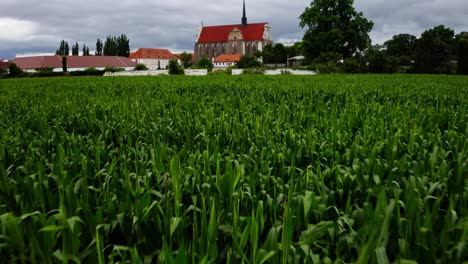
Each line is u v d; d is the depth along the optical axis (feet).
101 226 10.57
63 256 8.68
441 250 9.96
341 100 49.62
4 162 18.16
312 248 10.70
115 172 14.39
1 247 9.82
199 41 645.92
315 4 292.61
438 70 241.35
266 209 12.59
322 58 250.16
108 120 31.14
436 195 13.98
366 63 250.37
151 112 34.78
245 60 340.80
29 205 12.43
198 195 13.19
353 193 14.12
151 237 10.98
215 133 25.12
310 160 19.16
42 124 29.45
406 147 20.66
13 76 242.99
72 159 16.98
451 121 29.66
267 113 31.12
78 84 97.91
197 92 63.05
